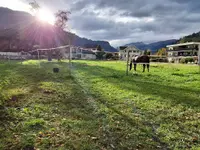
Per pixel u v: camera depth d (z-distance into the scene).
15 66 21.53
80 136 3.57
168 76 12.70
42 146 3.16
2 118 4.37
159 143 3.43
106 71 16.28
